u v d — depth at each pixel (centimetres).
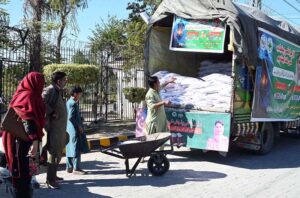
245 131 663
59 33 1072
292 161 691
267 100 702
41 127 384
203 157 699
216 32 649
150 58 727
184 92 679
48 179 479
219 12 632
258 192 491
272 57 712
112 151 571
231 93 623
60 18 1078
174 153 727
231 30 618
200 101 654
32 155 379
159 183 521
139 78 1208
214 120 632
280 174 589
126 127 978
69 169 557
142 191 482
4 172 424
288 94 791
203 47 659
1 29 903
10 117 373
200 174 577
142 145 526
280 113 761
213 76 670
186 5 670
